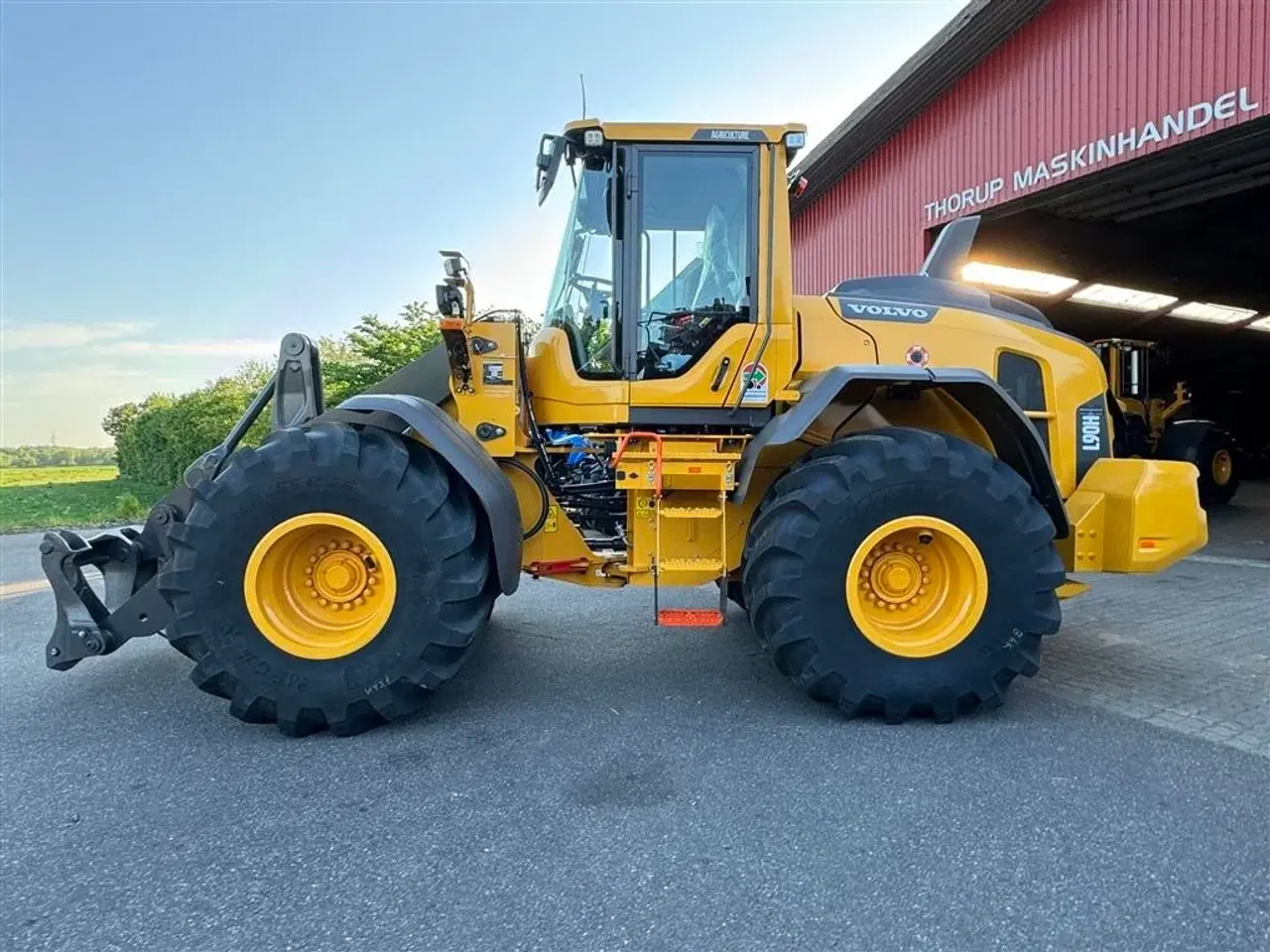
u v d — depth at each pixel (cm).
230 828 241
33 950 185
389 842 231
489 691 360
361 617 318
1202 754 285
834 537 305
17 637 481
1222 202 1092
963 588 315
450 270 323
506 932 190
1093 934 186
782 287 349
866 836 230
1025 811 244
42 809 254
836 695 311
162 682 381
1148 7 655
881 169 1002
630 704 341
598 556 375
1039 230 1047
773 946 183
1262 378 1898
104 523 1272
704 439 341
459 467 309
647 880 210
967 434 375
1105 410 401
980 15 762
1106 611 502
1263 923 189
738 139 343
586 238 360
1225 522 948
